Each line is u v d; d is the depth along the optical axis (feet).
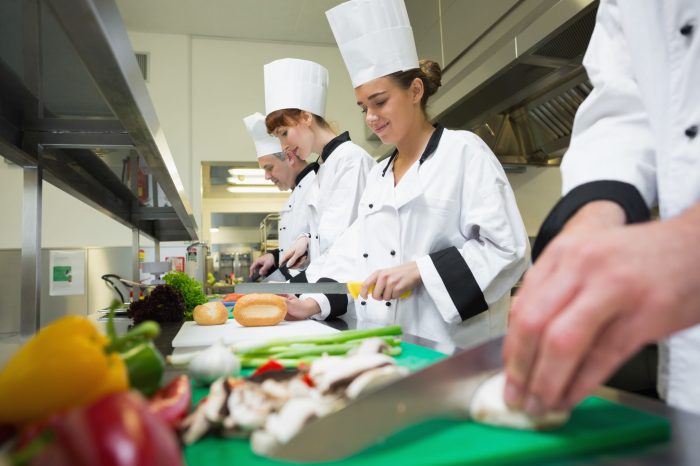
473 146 4.42
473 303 3.91
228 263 17.62
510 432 1.42
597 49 2.59
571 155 2.12
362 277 4.70
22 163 4.30
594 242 1.08
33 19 2.34
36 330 4.30
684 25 2.02
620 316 1.04
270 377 1.86
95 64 2.39
